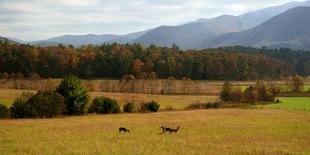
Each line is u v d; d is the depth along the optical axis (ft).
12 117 193.06
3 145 96.78
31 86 398.42
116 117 201.77
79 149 91.81
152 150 92.79
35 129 135.85
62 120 179.01
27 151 88.43
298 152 93.61
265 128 152.15
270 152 92.48
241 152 92.17
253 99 354.54
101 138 113.50
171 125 158.92
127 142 105.40
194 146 100.73
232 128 150.61
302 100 383.86
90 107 231.91
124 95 358.02
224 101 351.67
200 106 302.25
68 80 218.59
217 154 88.74
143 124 160.76
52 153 85.87
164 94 390.21
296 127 157.58
